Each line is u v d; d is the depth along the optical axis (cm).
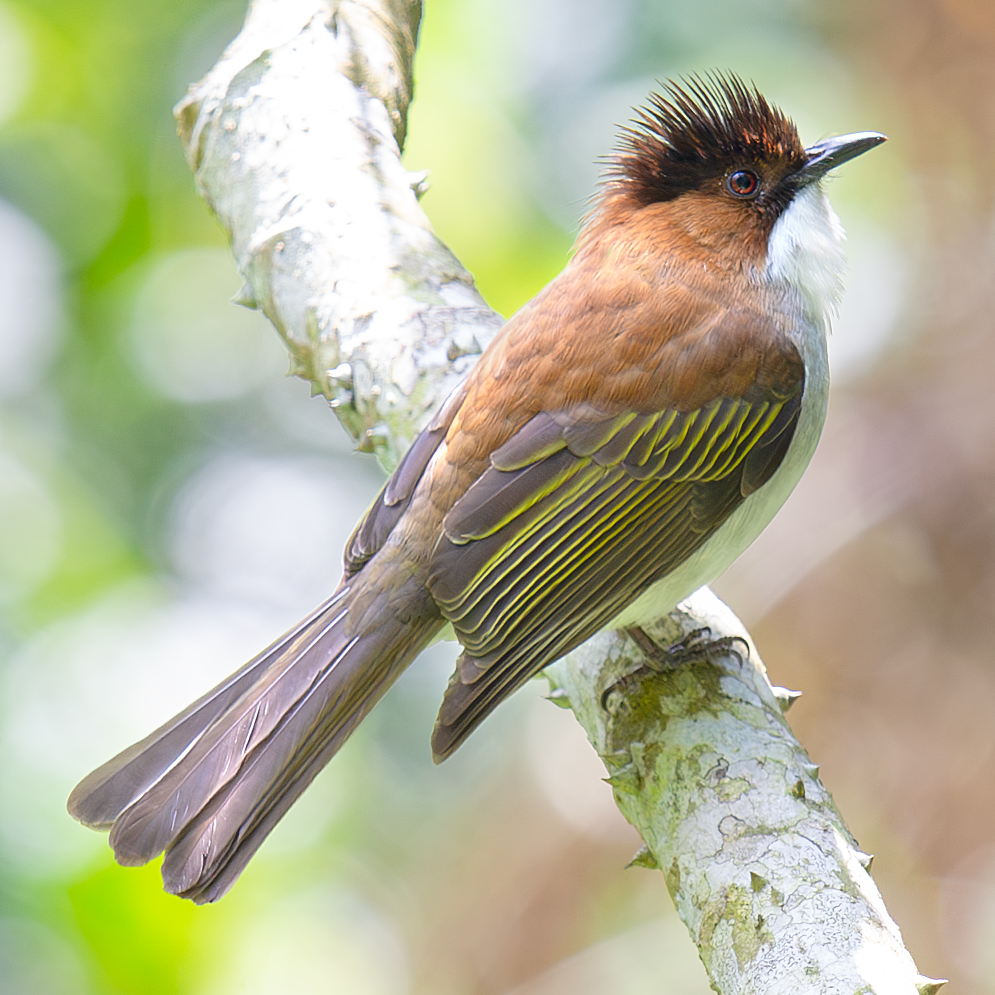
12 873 1045
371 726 1329
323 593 1419
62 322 1326
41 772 1143
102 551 1246
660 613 702
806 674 1122
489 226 1232
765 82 1320
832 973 505
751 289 732
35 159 1302
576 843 1153
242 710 646
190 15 1297
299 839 1204
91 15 1273
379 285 785
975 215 1269
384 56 886
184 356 1405
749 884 550
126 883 1032
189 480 1382
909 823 1102
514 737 1249
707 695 642
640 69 1327
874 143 760
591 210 776
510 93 1283
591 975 1144
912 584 1124
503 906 1162
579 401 682
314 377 809
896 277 1269
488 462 674
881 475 1149
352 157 832
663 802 604
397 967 1214
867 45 1327
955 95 1283
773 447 723
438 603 661
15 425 1279
